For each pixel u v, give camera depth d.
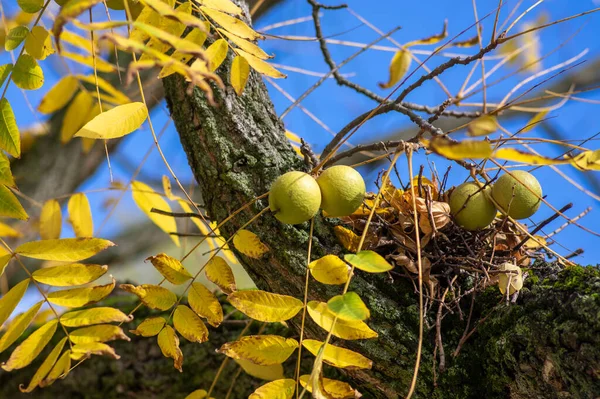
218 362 1.52
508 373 1.24
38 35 1.26
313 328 1.31
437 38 1.31
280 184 1.25
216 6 1.26
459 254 1.36
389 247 1.34
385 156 1.30
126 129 1.23
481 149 1.15
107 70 1.44
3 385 1.55
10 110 1.25
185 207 1.53
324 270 1.25
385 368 1.29
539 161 1.20
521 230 1.34
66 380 1.54
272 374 1.37
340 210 1.28
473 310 1.31
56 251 1.25
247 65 1.28
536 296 1.24
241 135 1.37
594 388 1.18
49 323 1.23
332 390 1.21
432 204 1.33
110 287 1.25
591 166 1.20
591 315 1.18
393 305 1.31
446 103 1.36
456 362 1.28
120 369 1.53
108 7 1.35
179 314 1.29
